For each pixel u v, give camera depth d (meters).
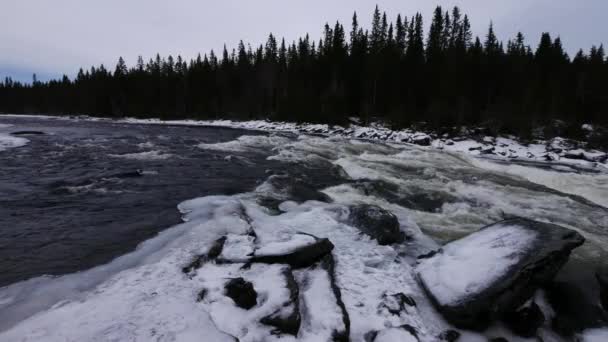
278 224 6.12
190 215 6.42
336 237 5.73
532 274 3.96
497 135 28.02
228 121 46.22
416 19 50.81
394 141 25.89
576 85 37.66
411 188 10.03
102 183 8.91
